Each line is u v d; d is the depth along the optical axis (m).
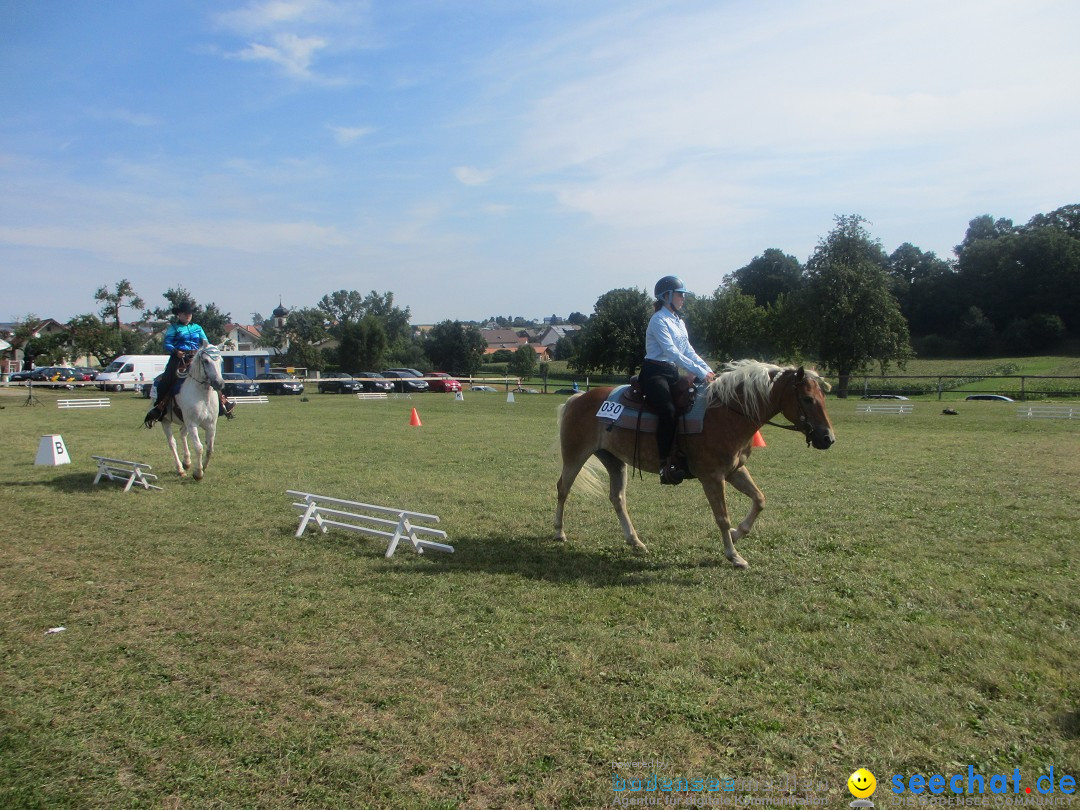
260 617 5.21
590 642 4.66
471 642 4.69
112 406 29.03
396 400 35.69
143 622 5.14
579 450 7.35
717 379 6.42
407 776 3.21
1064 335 67.19
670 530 7.79
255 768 3.29
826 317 38.59
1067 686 3.93
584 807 2.97
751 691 3.95
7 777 3.25
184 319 11.38
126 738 3.57
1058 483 9.95
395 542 6.83
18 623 5.14
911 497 9.20
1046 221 87.81
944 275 79.88
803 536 7.34
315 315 71.06
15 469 12.12
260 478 11.19
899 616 5.04
